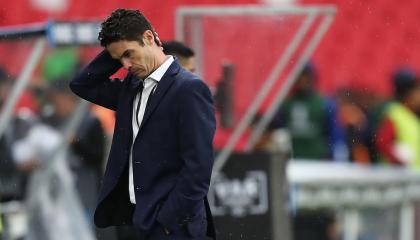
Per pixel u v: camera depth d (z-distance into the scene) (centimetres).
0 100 2238
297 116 3294
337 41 3822
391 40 3944
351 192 2716
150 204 1516
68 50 2466
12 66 2214
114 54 1515
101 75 1620
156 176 1526
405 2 3922
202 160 1487
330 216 2744
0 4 3456
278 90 2722
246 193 2417
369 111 3419
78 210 2498
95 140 2577
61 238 2462
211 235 1588
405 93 3447
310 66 3294
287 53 2453
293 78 2609
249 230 2412
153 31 1529
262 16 2441
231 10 2427
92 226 2538
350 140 3359
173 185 1524
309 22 2453
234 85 2458
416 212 2814
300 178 2666
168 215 1494
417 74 3844
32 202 2447
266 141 2861
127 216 1589
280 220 2423
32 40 2188
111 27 1496
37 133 2461
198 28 2434
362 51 3834
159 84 1521
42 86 2489
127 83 1581
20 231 2422
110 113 2731
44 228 2448
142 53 1506
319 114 3300
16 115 2458
